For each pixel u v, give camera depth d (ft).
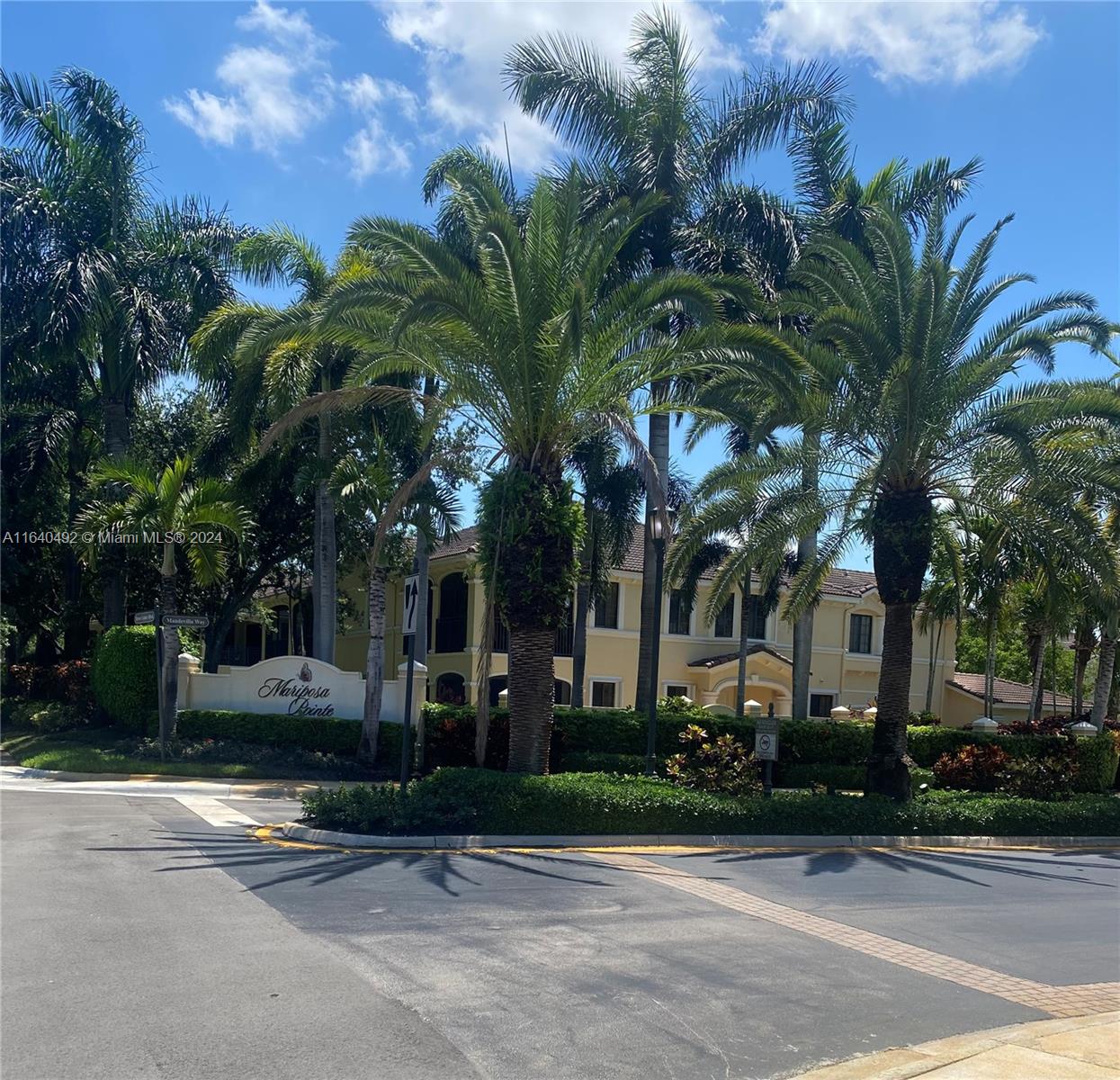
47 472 97.09
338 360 75.25
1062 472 57.62
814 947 28.60
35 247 84.07
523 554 52.95
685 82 77.97
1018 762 68.13
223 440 86.74
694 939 28.53
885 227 58.90
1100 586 58.29
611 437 83.15
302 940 25.99
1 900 28.99
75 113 87.15
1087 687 184.65
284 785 65.62
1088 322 58.49
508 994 22.66
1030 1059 20.06
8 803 51.72
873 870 42.14
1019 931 32.58
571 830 45.39
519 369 52.24
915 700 140.26
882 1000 24.16
